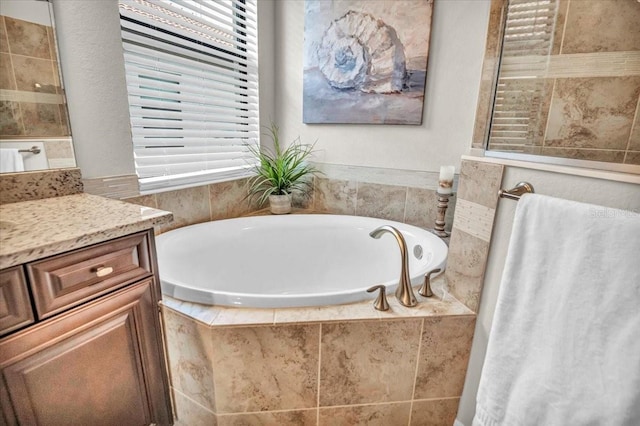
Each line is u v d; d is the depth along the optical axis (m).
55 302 0.69
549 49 1.28
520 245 0.85
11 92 1.01
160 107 1.62
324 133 2.24
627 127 1.21
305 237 2.01
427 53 1.83
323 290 2.04
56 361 0.71
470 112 1.82
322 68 2.11
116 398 0.85
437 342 1.10
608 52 1.22
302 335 1.03
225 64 1.98
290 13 2.17
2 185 1.00
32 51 1.05
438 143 1.94
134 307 0.86
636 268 0.64
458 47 1.78
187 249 1.61
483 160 1.04
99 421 0.82
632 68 1.19
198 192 1.83
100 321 0.79
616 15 1.20
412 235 1.81
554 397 0.79
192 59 1.81
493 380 0.92
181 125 1.75
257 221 1.95
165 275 1.35
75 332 0.74
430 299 1.17
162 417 0.99
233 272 1.85
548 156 1.05
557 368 0.78
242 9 2.06
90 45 1.22
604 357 0.70
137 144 1.53
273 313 1.05
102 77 1.28
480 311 1.09
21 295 0.64
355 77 2.03
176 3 1.63
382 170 2.11
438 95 1.88
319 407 1.12
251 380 1.06
